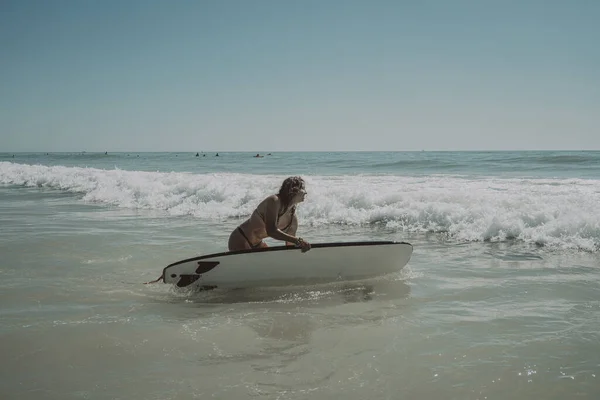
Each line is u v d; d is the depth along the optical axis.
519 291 4.43
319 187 10.48
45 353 3.16
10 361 3.04
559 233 6.58
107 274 5.25
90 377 2.82
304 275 4.75
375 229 8.02
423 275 5.12
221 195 10.95
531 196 8.30
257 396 2.58
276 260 4.67
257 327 3.66
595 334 3.32
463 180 14.48
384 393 2.60
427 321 3.70
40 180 17.95
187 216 9.77
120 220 9.28
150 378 2.81
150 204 11.45
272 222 4.54
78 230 8.07
